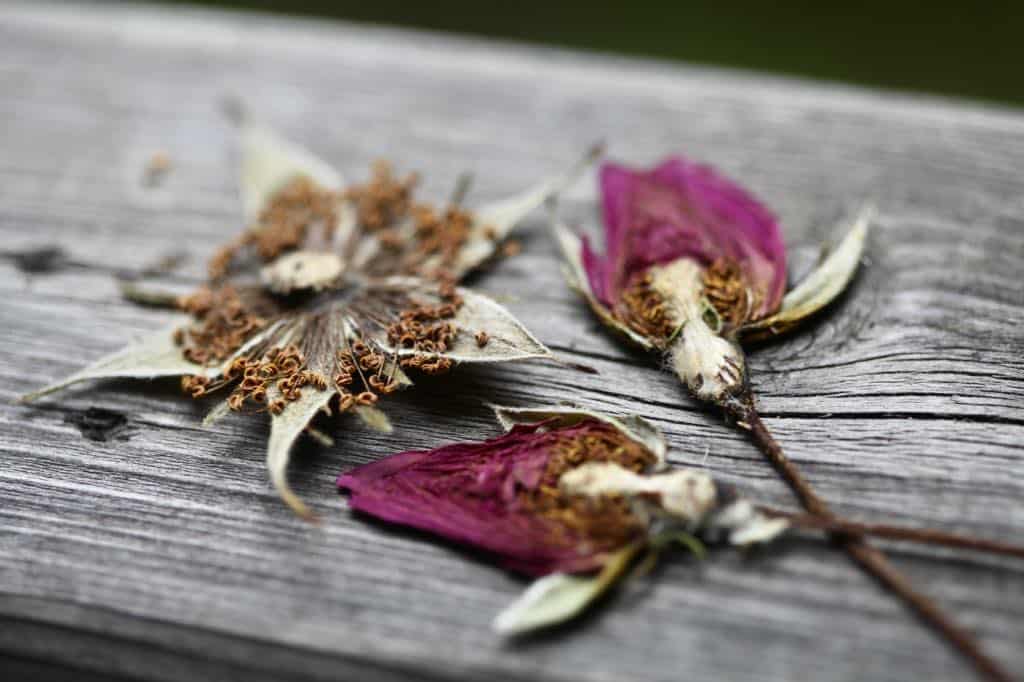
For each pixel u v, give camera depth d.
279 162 0.18
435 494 0.15
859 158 0.18
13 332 0.17
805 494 0.14
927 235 0.17
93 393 0.16
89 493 0.15
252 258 0.17
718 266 0.16
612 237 0.17
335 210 0.18
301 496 0.15
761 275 0.16
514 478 0.15
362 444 0.15
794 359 0.16
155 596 0.14
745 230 0.16
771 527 0.14
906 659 0.14
